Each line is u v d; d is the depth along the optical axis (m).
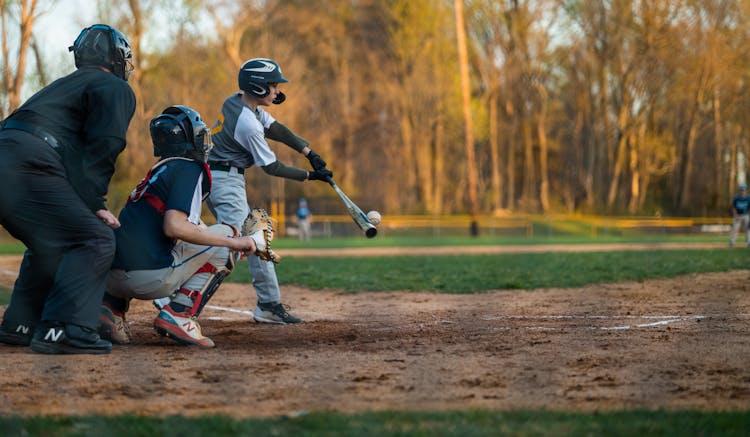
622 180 70.44
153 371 6.27
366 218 9.35
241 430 4.37
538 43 64.06
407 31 65.25
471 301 12.19
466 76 49.47
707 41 59.78
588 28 62.47
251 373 6.18
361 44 69.75
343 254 28.19
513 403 5.16
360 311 11.04
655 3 59.72
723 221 57.91
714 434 4.27
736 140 70.62
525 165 76.56
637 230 56.41
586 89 65.94
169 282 7.59
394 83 67.62
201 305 7.83
